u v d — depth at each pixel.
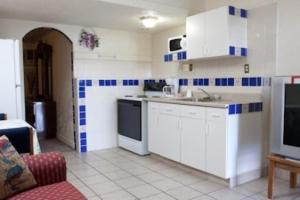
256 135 2.95
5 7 3.21
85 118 4.21
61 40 4.78
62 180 1.85
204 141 2.89
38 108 5.21
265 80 3.02
